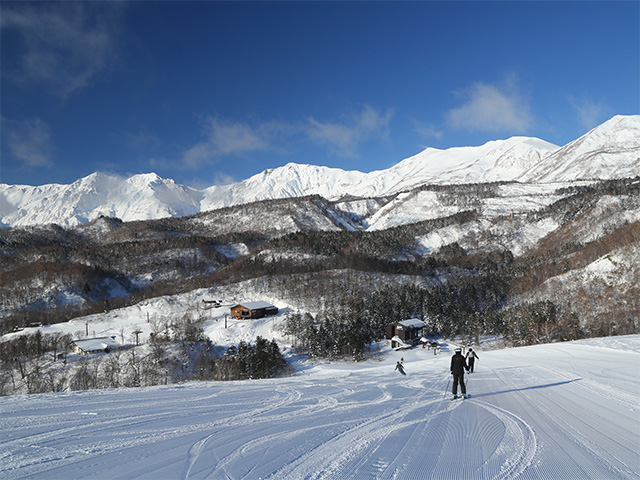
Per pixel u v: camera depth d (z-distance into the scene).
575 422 9.66
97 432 9.13
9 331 107.94
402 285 130.25
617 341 38.47
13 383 55.38
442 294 111.31
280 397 15.16
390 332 91.94
